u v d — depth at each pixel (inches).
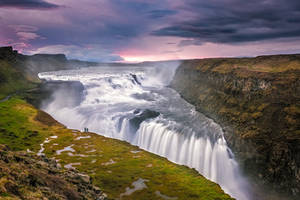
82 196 972.6
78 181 1141.1
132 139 3875.5
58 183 954.1
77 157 2593.5
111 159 2600.9
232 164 2856.8
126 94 6579.7
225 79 4904.0
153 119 4097.0
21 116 3996.1
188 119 4099.4
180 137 3287.4
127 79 7642.7
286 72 3774.6
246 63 5388.8
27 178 820.0
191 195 1886.1
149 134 3663.9
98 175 2156.7
